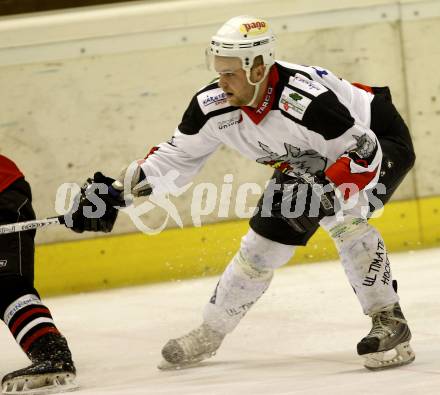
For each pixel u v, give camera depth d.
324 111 9.27
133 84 19.42
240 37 9.35
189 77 19.66
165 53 19.53
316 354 11.05
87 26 19.12
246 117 9.76
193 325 14.14
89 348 12.82
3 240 9.89
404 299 14.55
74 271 19.02
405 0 20.41
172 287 18.34
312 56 20.12
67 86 19.14
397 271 17.62
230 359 11.12
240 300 10.66
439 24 20.62
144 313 15.71
